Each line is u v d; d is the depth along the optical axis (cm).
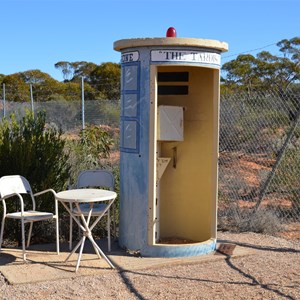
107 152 1108
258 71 3123
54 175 754
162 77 719
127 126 654
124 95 657
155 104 628
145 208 641
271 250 691
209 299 512
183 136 705
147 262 617
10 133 781
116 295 521
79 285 547
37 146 762
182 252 640
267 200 964
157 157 713
